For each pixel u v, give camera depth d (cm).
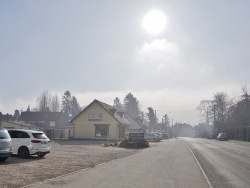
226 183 1327
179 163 2066
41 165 1770
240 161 2250
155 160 2258
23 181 1254
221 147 4131
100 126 6022
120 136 6331
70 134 6438
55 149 3042
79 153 2681
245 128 7050
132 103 14825
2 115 8431
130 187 1187
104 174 1512
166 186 1227
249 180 1410
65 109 14212
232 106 10031
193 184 1283
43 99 11350
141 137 4031
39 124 9356
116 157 2469
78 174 1496
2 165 1709
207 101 11319
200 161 2238
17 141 2153
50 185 1193
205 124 12600
